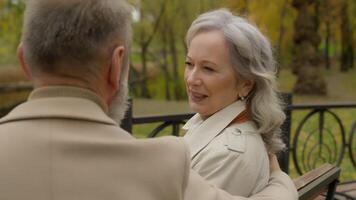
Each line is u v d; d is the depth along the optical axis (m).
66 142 1.09
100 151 1.10
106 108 1.20
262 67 1.87
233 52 1.83
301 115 7.89
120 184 1.09
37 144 1.08
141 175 1.12
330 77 19.55
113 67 1.16
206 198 1.28
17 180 1.05
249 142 1.83
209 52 1.84
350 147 4.69
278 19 16.44
